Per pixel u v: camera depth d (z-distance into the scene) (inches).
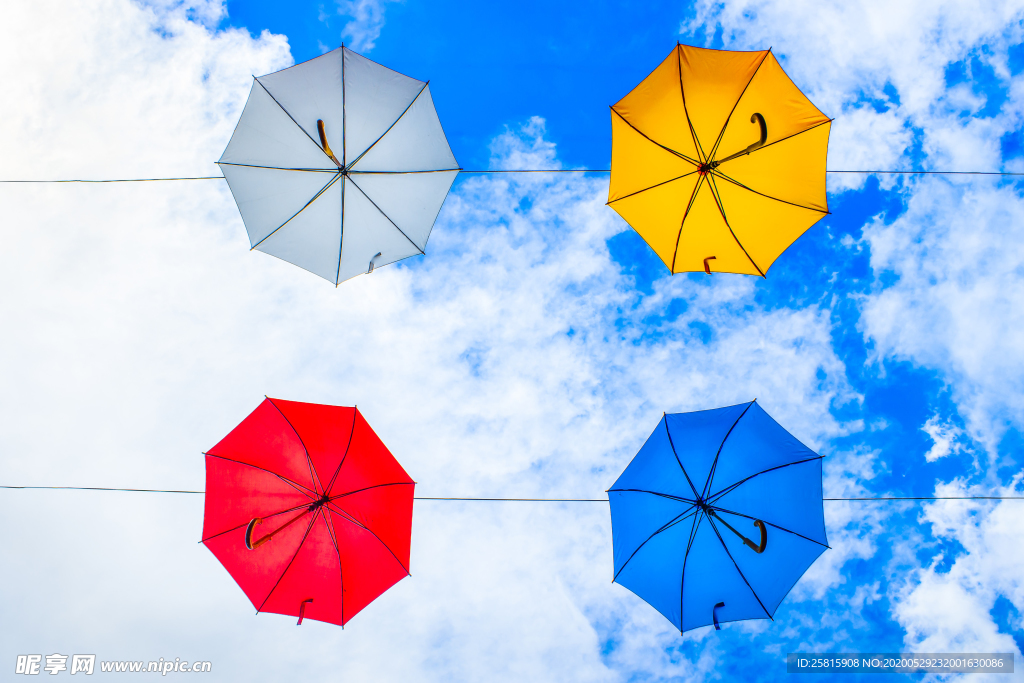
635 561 174.6
